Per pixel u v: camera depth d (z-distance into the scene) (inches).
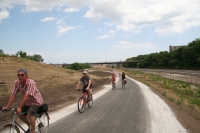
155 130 222.5
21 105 156.0
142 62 5876.0
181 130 223.3
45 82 705.6
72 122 256.4
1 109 152.0
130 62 6796.3
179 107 392.5
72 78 998.4
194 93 959.0
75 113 313.1
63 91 581.3
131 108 354.3
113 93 609.0
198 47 3228.3
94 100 455.2
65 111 330.0
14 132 155.8
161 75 2583.7
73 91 622.8
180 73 2578.7
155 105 386.3
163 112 319.6
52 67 1378.0
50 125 241.8
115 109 345.1
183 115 307.9
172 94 735.7
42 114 197.5
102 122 256.4
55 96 483.5
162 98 492.7
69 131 218.5
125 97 509.7
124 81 784.9
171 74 2650.1
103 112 319.6
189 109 399.5
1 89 462.3
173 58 4001.0
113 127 233.9
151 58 5413.4
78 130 222.2
